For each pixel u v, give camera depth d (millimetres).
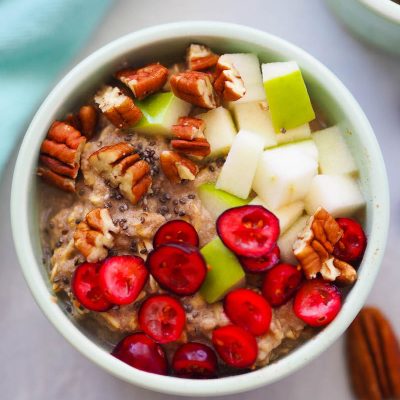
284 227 383
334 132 394
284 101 385
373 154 380
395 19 395
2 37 411
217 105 390
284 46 388
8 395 421
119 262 369
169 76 395
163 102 388
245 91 389
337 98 386
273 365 366
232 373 380
